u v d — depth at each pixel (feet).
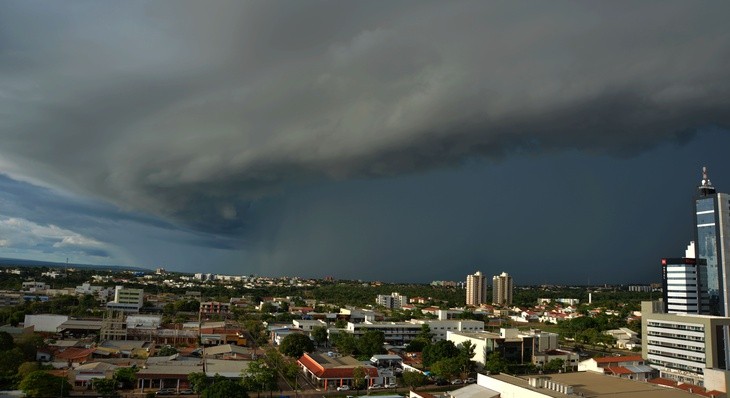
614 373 594.24
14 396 415.64
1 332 580.30
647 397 382.01
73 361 590.14
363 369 542.98
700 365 647.97
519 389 401.49
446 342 642.22
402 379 573.74
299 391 518.78
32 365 489.26
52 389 428.97
